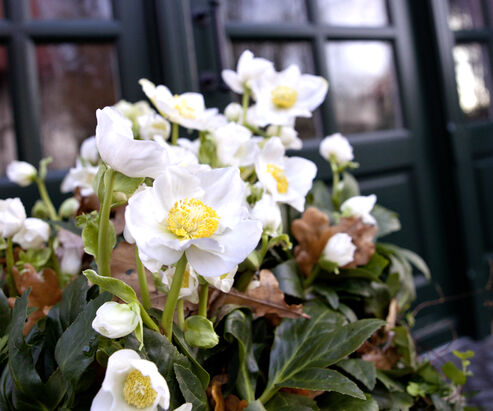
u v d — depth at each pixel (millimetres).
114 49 1072
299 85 591
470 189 1466
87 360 348
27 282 487
